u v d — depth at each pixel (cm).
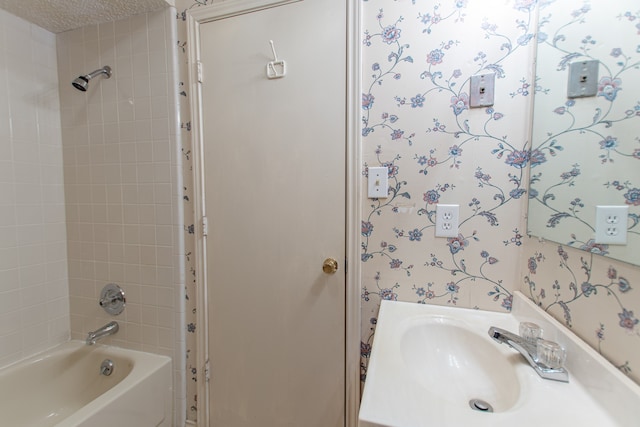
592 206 61
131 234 136
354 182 104
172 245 130
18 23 128
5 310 127
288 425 118
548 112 78
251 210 118
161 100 127
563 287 71
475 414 51
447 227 96
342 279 109
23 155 131
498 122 89
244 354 122
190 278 130
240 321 122
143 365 127
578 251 66
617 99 55
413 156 98
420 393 56
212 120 120
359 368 109
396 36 96
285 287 116
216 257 124
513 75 87
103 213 140
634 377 51
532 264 85
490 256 93
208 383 128
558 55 75
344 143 105
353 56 100
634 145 50
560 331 68
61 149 145
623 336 53
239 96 116
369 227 104
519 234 90
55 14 126
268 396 120
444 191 96
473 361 80
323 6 103
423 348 84
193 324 131
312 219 111
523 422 49
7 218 127
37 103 136
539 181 82
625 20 53
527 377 62
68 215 146
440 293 99
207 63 119
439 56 93
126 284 138
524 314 85
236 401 124
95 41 134
